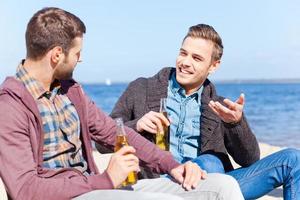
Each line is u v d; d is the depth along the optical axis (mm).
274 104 51375
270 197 5496
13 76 2705
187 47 3742
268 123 30109
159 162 3191
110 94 79188
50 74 2758
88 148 2961
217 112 3525
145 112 3777
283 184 3359
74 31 2750
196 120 3787
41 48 2699
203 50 3723
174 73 3883
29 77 2734
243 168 3547
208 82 3879
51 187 2514
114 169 2641
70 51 2758
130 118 3869
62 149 2787
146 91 3836
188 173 2988
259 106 48125
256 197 3451
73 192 2539
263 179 3383
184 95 3809
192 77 3734
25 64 2764
